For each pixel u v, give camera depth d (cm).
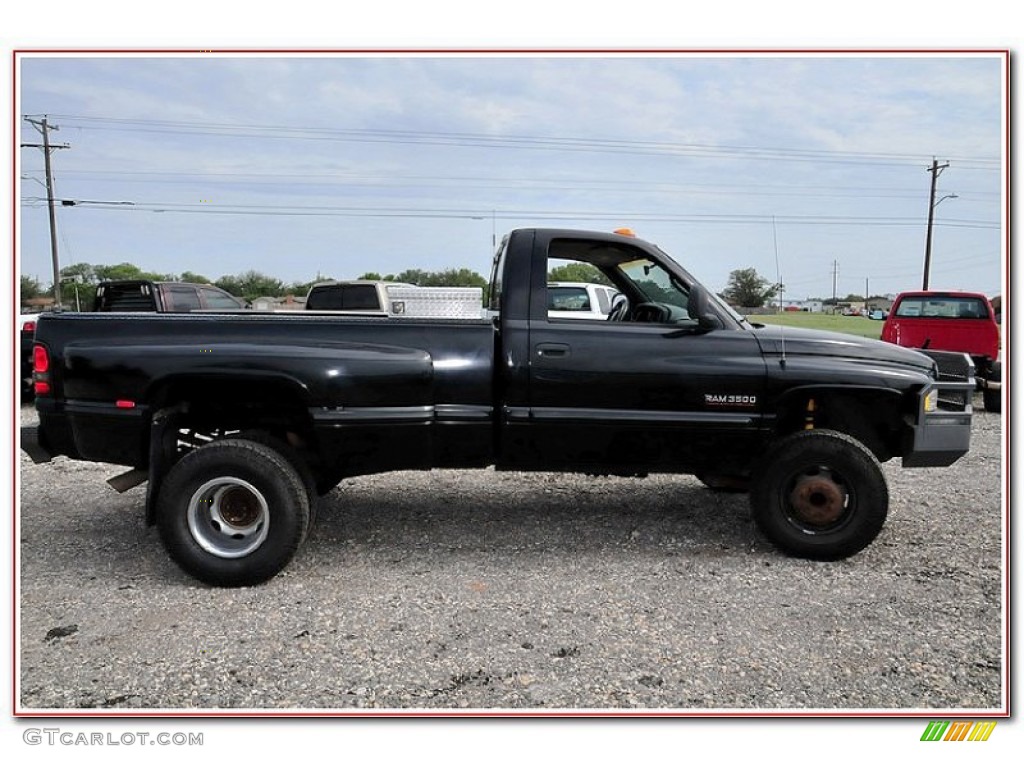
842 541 415
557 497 554
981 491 577
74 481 611
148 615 354
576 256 461
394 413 399
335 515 509
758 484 425
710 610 359
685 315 443
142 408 390
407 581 394
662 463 432
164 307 1325
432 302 797
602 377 414
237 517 388
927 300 1088
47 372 403
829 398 448
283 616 352
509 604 365
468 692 289
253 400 413
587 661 311
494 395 414
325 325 409
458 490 575
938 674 302
